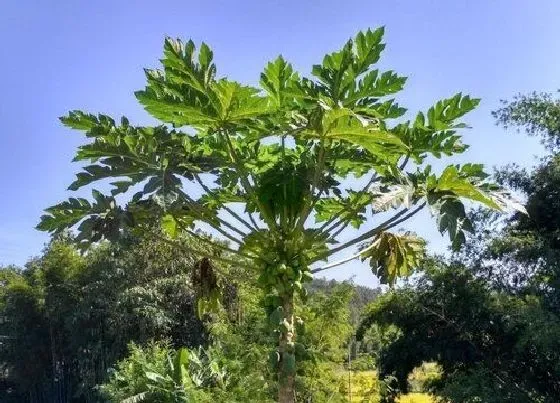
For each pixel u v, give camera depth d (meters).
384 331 17.08
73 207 6.26
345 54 6.09
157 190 5.67
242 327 16.86
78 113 6.18
